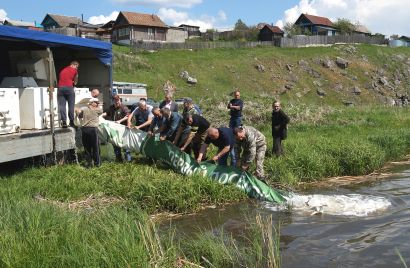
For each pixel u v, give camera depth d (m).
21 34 10.38
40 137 10.43
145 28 70.50
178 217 7.96
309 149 12.39
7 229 5.66
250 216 7.91
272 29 76.25
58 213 6.37
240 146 9.66
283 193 9.08
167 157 10.33
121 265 5.01
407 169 12.30
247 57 57.66
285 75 55.91
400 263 5.57
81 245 5.30
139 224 6.09
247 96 25.66
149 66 49.03
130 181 9.11
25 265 4.91
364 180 10.83
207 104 23.89
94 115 10.55
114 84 30.69
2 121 9.85
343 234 6.74
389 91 59.53
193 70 51.59
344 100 54.25
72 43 12.04
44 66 13.12
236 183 9.37
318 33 85.12
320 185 10.33
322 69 59.38
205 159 10.38
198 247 6.07
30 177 9.63
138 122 11.52
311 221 7.48
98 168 10.29
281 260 5.80
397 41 76.62
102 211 6.71
